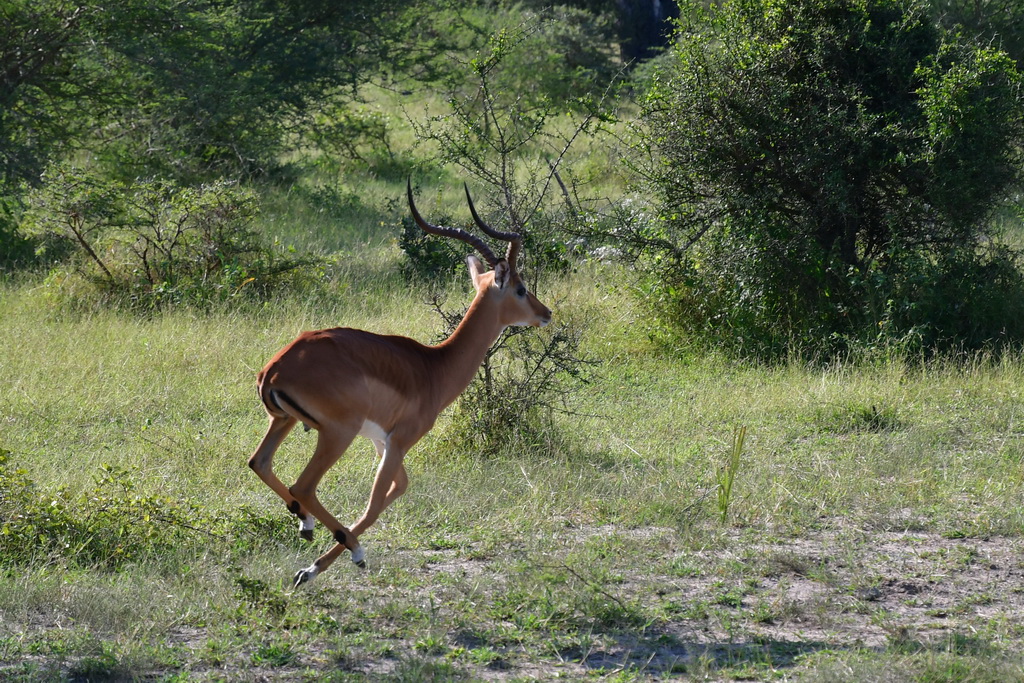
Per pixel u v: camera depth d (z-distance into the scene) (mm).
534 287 15789
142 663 7773
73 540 10188
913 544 10766
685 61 19438
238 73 32781
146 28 29375
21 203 25031
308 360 9047
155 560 9961
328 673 7730
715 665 7980
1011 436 14297
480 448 13531
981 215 18703
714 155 19141
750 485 12344
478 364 10766
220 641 8234
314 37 35219
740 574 9914
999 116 18156
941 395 16156
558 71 43719
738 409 15648
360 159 39312
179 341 18750
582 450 13617
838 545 10734
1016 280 19344
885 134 18453
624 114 40438
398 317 20750
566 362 14664
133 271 22641
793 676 7809
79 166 29891
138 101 31062
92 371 17141
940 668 7746
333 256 24359
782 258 18734
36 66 29312
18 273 23578
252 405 15766
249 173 33250
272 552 10250
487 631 8578
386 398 9523
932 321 18422
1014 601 9352
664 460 13445
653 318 19812
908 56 19000
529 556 10211
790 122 18781
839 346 18453
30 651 7988
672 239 20125
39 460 12789
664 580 9797
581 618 8789
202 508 11109
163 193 24156
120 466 12500
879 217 19469
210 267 22984
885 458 13336
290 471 12672
